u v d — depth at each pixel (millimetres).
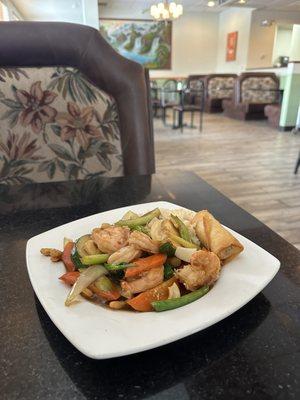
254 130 4660
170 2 5758
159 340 248
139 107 855
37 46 749
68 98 826
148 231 353
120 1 5746
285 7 6012
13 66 779
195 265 306
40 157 871
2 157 849
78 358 264
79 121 853
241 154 3305
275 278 365
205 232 354
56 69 797
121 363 260
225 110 6141
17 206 617
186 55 7355
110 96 841
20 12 6293
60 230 438
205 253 312
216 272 310
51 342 281
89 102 836
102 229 356
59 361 262
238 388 238
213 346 275
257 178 2562
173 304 285
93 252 332
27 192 697
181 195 634
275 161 3035
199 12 7062
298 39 7359
